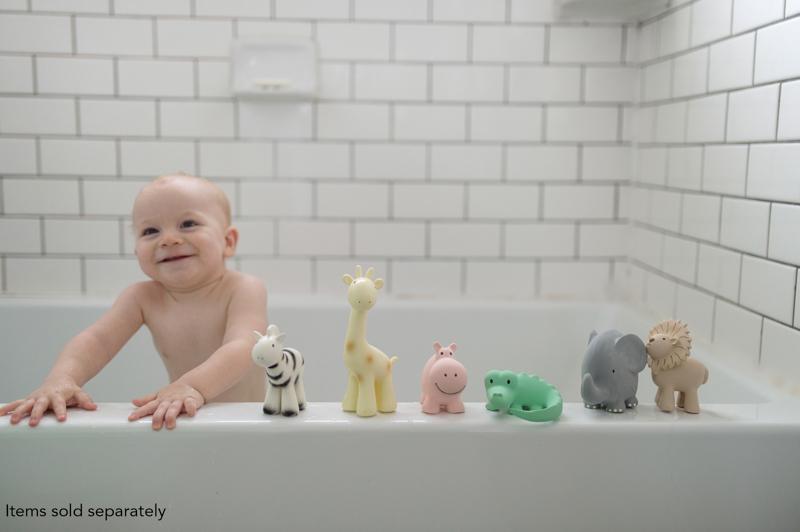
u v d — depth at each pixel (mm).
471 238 1962
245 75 1820
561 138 1943
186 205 1184
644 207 1873
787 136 1204
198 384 1015
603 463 951
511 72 1911
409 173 1932
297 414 957
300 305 1852
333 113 1897
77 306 1788
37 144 1848
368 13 1870
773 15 1246
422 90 1905
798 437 959
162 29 1840
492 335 1884
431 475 944
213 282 1270
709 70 1497
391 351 1865
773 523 977
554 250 1981
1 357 1771
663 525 968
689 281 1596
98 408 977
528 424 940
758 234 1299
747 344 1335
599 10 1778
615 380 979
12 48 1812
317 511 946
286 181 1911
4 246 1872
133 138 1867
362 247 1947
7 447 913
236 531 945
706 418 971
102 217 1884
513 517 957
